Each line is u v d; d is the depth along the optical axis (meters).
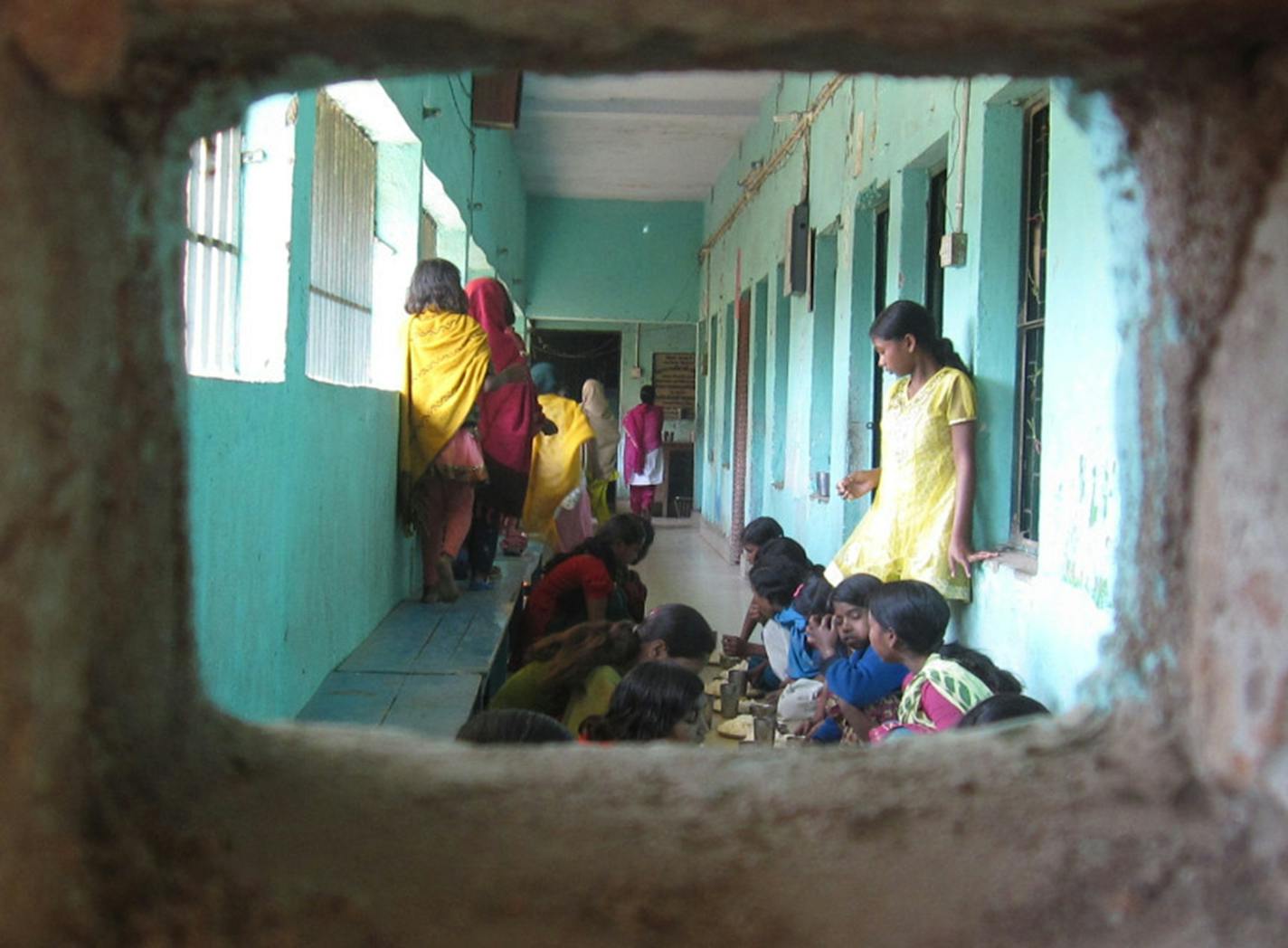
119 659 1.18
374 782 1.35
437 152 5.66
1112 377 3.00
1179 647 1.31
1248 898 1.12
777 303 8.91
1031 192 4.02
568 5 1.04
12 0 0.95
